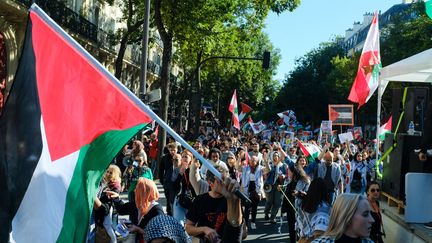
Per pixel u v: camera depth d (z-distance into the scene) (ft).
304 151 51.16
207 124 210.59
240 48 147.54
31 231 11.02
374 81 38.19
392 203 27.40
